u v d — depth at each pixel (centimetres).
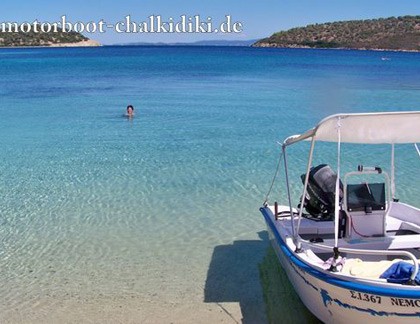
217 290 727
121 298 705
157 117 2289
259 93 3216
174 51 14050
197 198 1124
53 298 705
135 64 6950
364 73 5106
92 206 1077
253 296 711
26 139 1806
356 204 657
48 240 903
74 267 800
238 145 1664
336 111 2427
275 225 747
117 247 873
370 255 648
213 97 3030
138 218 1005
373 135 616
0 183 1253
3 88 3612
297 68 6022
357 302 527
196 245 880
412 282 501
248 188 1194
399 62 7769
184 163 1434
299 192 1159
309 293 605
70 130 1975
